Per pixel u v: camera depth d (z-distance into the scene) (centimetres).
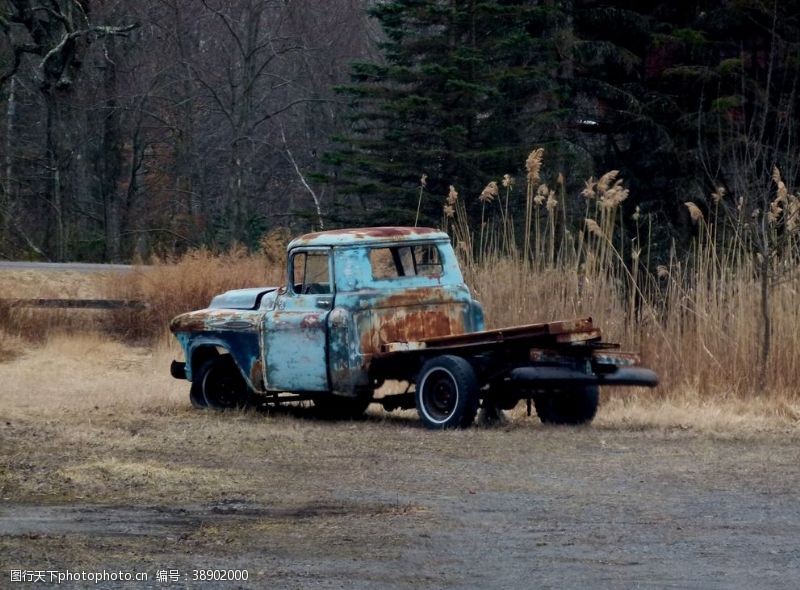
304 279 3070
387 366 2994
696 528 1830
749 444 2633
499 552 1688
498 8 6731
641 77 6725
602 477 2241
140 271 5428
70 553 1698
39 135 10681
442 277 3089
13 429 2838
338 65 10912
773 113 6069
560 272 3547
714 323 3362
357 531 1816
